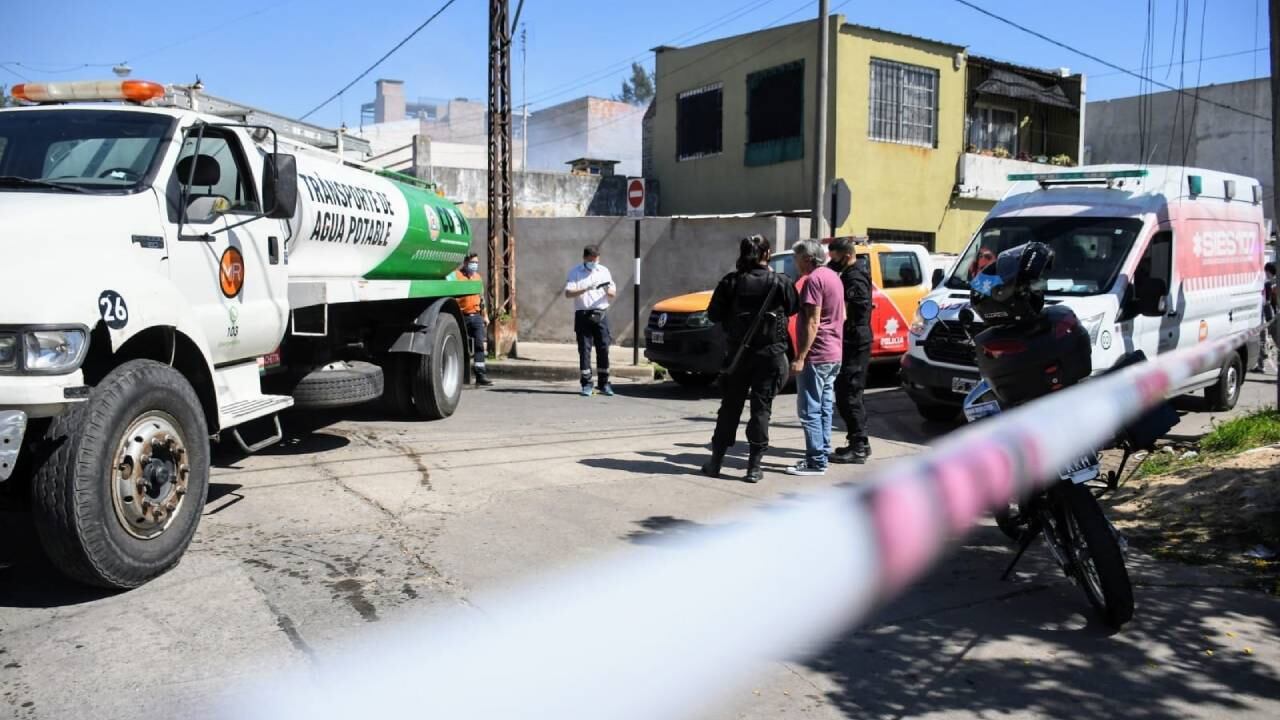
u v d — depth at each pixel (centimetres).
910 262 1330
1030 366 468
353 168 857
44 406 436
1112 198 978
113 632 423
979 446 504
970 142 2448
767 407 727
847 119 2162
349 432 901
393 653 406
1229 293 1106
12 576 492
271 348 678
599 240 1848
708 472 750
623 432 939
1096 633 447
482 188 2375
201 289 578
